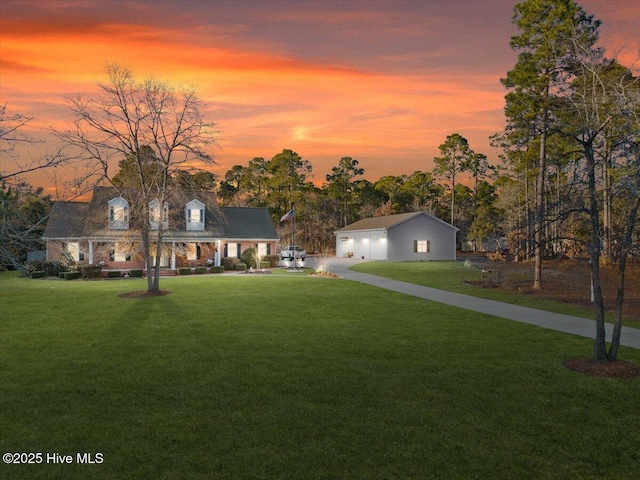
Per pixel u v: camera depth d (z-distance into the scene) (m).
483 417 7.12
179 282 28.34
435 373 9.32
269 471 5.57
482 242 76.00
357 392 8.20
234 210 48.00
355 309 17.56
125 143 22.61
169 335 12.92
